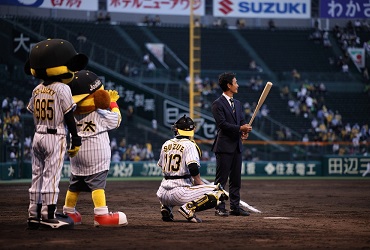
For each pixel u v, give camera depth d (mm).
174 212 20438
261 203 25531
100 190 16094
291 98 65062
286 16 62875
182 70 67812
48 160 15086
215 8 61750
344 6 62812
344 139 61219
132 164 49562
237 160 19672
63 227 15211
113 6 59500
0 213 20234
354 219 18703
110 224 16047
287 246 12547
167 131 60531
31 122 51312
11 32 61312
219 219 18312
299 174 52344
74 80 15906
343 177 51500
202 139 59562
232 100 20094
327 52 72438
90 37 68062
